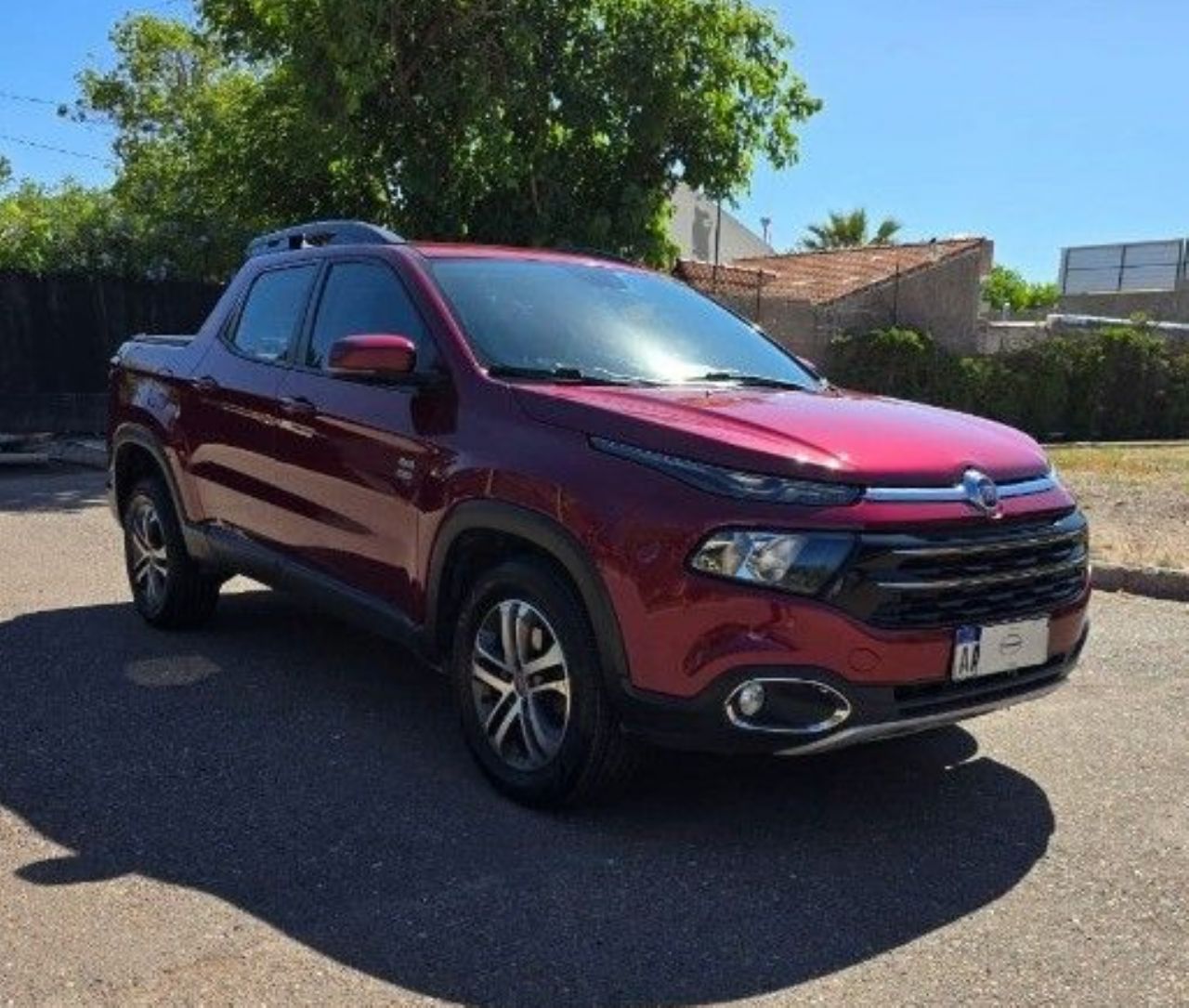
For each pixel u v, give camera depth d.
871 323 26.17
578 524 3.93
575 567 3.95
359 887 3.69
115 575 8.02
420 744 4.89
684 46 15.38
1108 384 26.97
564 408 4.20
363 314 5.17
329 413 5.06
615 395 4.32
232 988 3.14
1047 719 5.40
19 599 7.27
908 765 4.80
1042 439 26.45
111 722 5.10
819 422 4.15
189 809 4.24
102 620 6.77
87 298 16.16
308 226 5.95
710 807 4.34
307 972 3.22
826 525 3.69
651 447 3.92
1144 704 5.63
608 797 4.17
